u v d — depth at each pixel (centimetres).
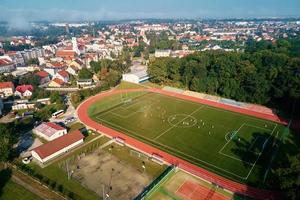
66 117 12456
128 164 8475
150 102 14388
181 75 17450
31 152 9044
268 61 15925
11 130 9481
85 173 8000
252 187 7350
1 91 15838
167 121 11762
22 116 12425
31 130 11119
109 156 8950
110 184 7481
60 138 9481
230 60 16300
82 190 7212
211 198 6938
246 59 16738
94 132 10762
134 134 10556
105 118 12212
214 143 9788
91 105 14050
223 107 13512
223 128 11031
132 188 7319
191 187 7362
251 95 13825
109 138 10256
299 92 11650
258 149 9325
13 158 8862
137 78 18212
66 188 7288
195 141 9950
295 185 5881
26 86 16300
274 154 8981
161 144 9750
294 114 12319
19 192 7156
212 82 15325
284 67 14212
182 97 15188
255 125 11325
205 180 7662
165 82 17800
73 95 14700
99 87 16400
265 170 8100
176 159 8756
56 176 7844
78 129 11062
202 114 12562
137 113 12775
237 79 14712
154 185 7319
